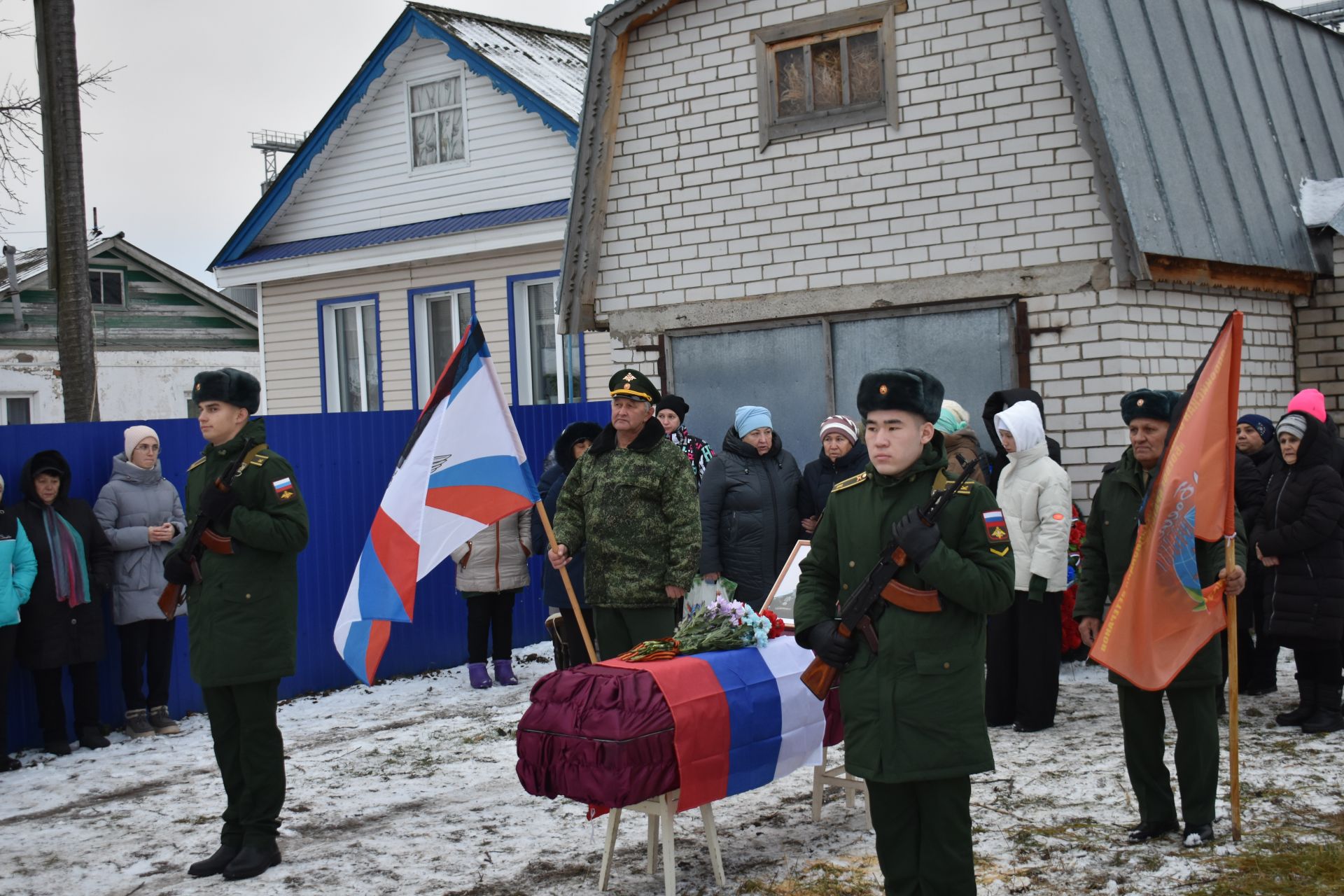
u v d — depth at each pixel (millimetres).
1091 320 8828
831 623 4113
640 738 4512
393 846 5590
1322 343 10641
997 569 3904
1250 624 7723
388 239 15648
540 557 11133
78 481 8188
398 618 5684
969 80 9336
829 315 10102
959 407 7836
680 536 6203
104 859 5625
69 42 12133
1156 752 5160
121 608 7992
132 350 25094
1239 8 11227
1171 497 4965
